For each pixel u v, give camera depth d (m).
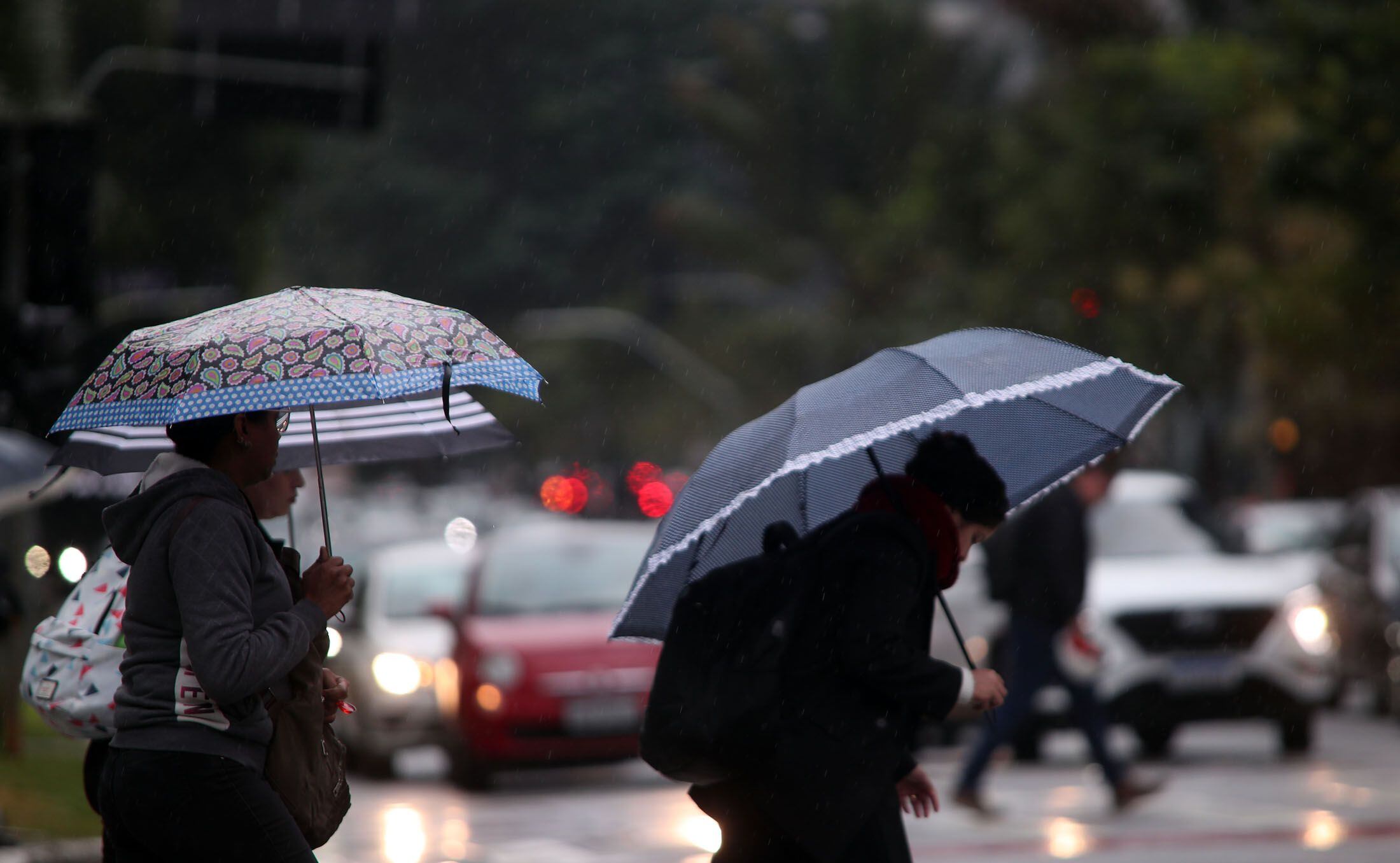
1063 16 116.12
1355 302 80.06
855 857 15.95
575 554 49.47
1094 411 18.09
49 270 37.62
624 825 37.06
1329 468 93.06
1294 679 44.69
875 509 16.88
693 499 16.11
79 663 16.30
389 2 55.16
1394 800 36.91
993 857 31.48
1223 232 94.44
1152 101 98.69
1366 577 57.19
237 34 55.03
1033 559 36.03
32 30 69.31
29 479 35.06
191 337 14.16
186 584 13.66
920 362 16.22
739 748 15.84
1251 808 36.56
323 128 55.97
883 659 15.70
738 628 16.05
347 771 49.59
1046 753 49.28
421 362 14.09
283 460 17.56
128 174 93.50
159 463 14.63
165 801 13.79
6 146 37.72
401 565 53.56
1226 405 99.31
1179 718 44.59
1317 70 77.19
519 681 44.38
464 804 42.38
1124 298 97.31
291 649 13.87
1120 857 31.03
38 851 29.47
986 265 130.75
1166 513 51.69
